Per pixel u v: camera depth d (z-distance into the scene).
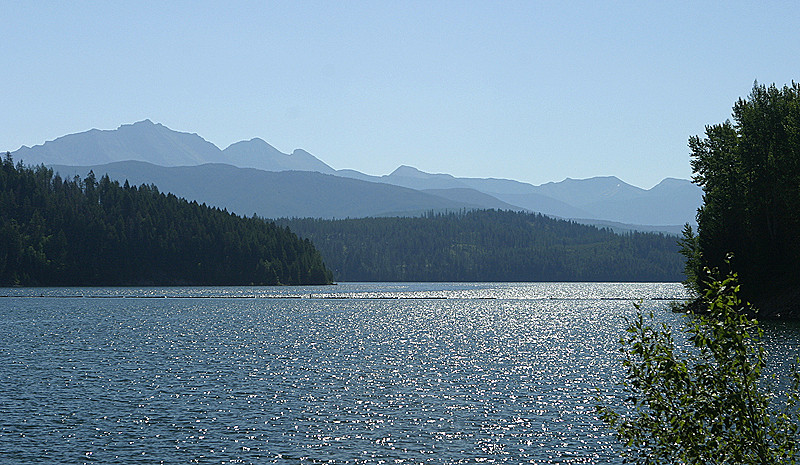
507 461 32.16
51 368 59.06
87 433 36.81
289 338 86.56
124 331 95.00
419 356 68.62
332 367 60.62
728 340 16.97
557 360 65.44
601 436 36.28
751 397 17.05
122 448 34.06
